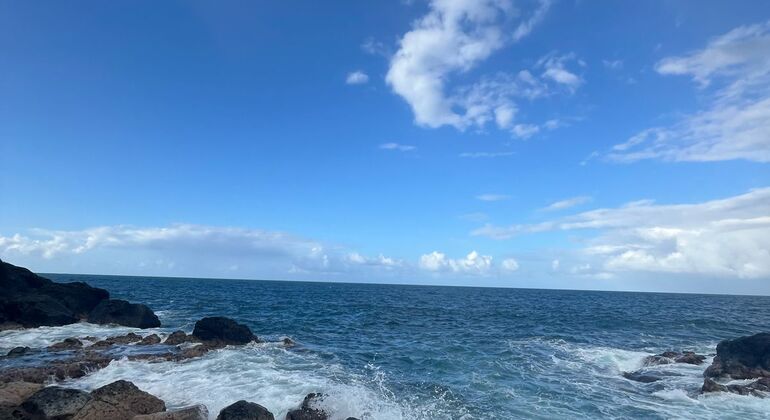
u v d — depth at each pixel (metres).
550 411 17.34
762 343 24.97
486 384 20.84
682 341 37.00
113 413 14.32
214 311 52.53
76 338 28.25
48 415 13.56
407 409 17.09
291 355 26.31
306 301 78.69
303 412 15.52
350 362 25.00
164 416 13.88
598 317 56.84
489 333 38.88
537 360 27.05
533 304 87.62
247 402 14.57
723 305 97.00
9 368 20.55
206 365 22.75
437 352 28.42
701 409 18.17
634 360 28.03
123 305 38.19
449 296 119.06
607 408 17.98
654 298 140.00
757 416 17.42
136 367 21.97
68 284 40.97
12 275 38.12
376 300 89.44
